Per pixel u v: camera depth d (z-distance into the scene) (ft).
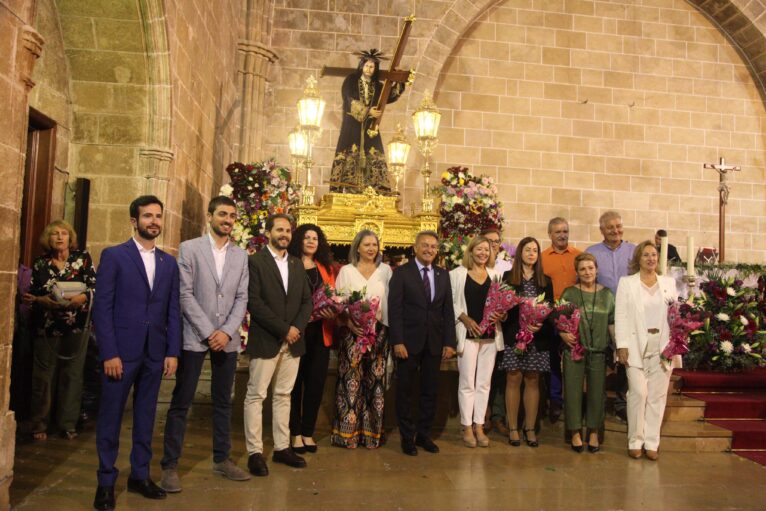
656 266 16.65
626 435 17.25
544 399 18.92
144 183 19.92
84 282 16.66
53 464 13.92
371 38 34.63
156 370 12.03
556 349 18.61
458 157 35.53
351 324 15.80
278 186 23.99
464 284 16.97
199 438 16.63
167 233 20.30
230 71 31.07
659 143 37.29
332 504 11.97
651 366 15.98
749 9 36.68
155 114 19.85
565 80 36.83
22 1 10.98
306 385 15.69
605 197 36.58
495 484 13.48
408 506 12.00
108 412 11.43
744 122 37.96
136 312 11.75
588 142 36.70
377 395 16.26
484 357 16.85
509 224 35.63
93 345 18.93
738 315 20.07
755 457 16.17
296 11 34.37
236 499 12.07
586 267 16.69
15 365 16.83
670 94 37.60
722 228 32.27
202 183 25.70
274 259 14.33
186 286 12.79
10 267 10.77
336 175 26.45
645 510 12.12
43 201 18.28
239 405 18.52
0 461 10.48
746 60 38.01
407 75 25.61
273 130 33.78
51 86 18.45
